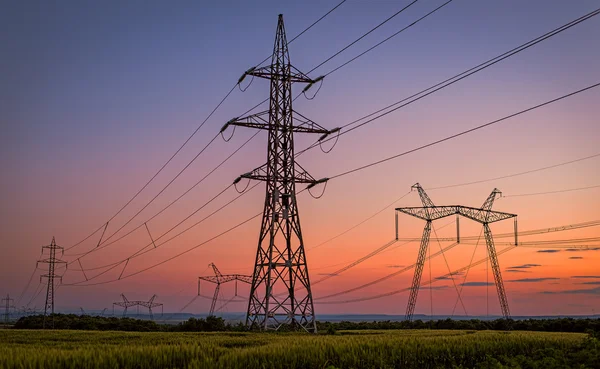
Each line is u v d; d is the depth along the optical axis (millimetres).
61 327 121000
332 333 66875
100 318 133375
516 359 38531
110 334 67938
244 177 65312
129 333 71062
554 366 35969
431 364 39781
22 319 126688
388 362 36938
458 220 101812
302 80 69812
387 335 59156
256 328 66438
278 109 68375
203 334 64938
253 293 66500
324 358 35500
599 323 98562
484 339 48062
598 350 42062
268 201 66938
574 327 99688
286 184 67812
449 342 43875
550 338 51906
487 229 102438
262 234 66562
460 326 112688
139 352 34031
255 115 66562
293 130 68250
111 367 30625
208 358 32812
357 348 38438
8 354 32281
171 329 94625
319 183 66938
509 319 103250
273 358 34156
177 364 33125
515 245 100125
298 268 66750
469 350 42406
